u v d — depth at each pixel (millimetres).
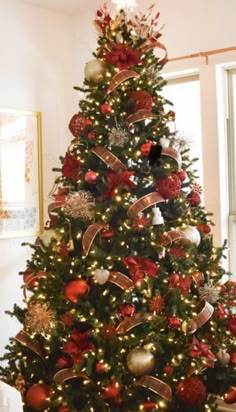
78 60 4098
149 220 2408
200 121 3525
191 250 2520
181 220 2562
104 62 2584
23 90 3768
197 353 2359
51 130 3963
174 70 3525
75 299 2375
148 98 2496
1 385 1789
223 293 2682
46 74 3936
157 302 2373
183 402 2422
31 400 2457
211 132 3391
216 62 3338
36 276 2533
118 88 2529
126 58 2531
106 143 2516
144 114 2484
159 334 2340
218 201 3381
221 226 3383
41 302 2484
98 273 2367
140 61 2584
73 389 2434
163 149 2525
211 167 3402
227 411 3137
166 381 2391
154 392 2377
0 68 3607
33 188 3809
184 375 2412
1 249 3588
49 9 3961
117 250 2416
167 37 3551
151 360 2309
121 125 2486
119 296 2439
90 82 2613
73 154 2641
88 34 4020
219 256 2740
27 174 3770
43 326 2396
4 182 3604
